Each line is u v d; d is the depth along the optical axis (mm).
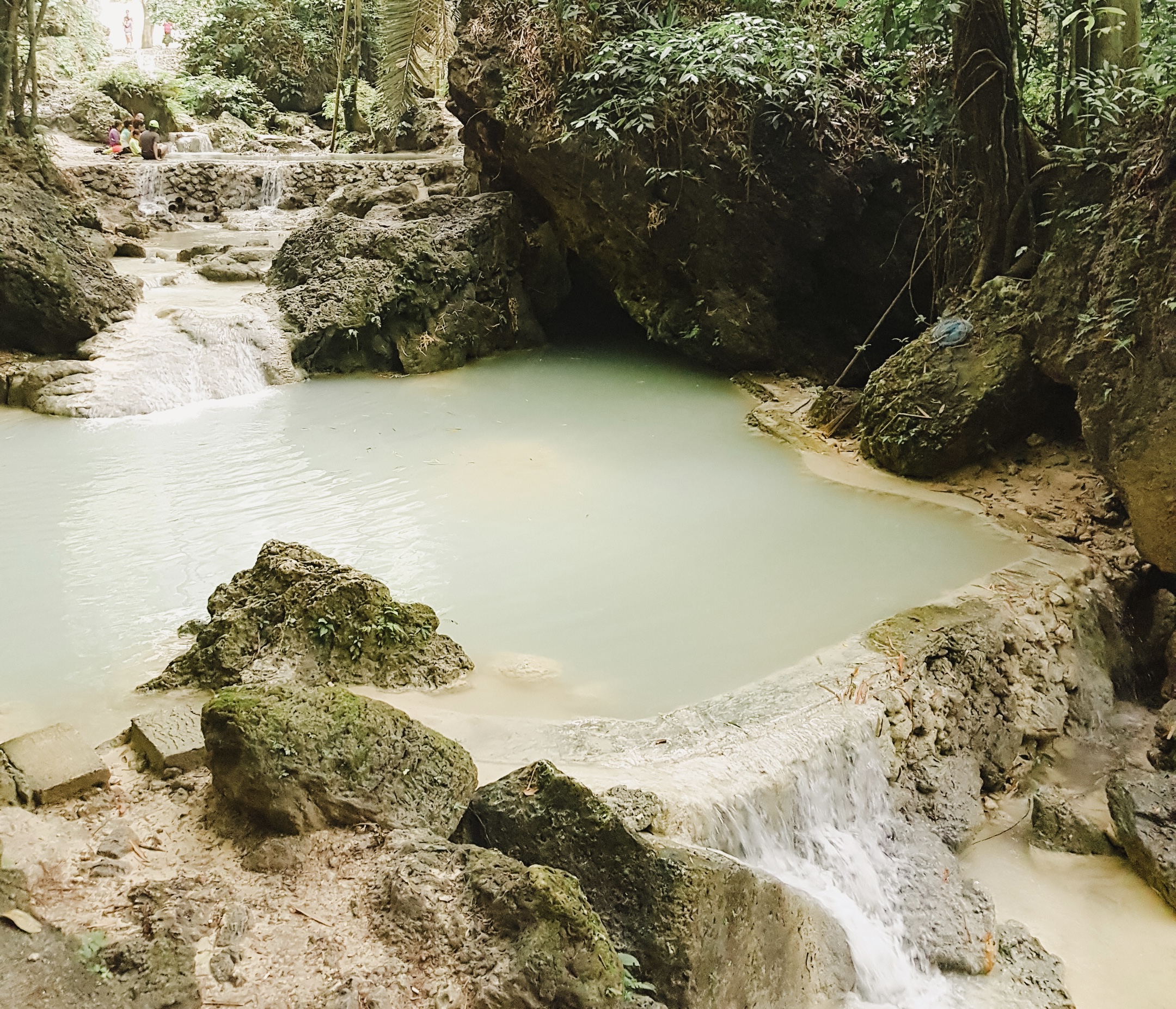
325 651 5484
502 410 11305
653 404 11711
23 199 12023
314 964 3203
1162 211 7016
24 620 6109
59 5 24750
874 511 8453
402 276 12859
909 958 4805
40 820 3748
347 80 25438
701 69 11461
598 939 3299
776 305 12492
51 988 2930
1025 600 6750
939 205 10562
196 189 18734
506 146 13414
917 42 11156
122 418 10625
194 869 3637
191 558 7094
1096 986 4797
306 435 10211
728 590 6871
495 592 6750
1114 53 9234
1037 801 5895
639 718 5254
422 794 4035
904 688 5727
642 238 12781
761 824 4555
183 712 4598
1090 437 7723
